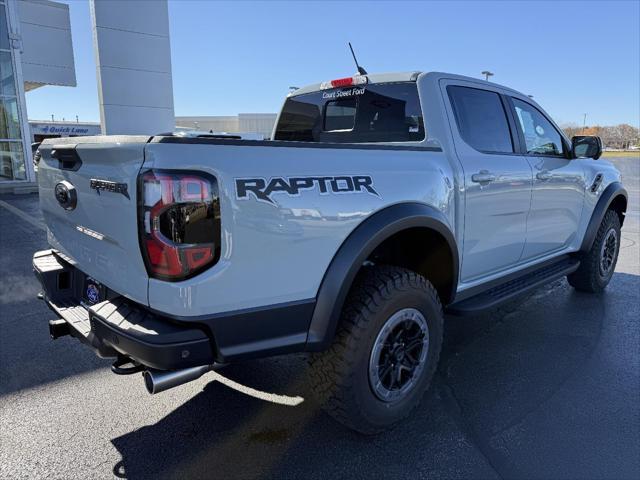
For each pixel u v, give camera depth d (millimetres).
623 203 5090
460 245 3033
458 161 3012
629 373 3350
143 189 1896
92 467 2402
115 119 18516
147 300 2004
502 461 2438
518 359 3562
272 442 2604
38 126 37344
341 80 3752
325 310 2227
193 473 2365
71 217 2586
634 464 2410
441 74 3271
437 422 2771
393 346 2566
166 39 19141
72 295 2875
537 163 3727
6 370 3404
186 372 2078
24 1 22734
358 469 2387
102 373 3377
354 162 2391
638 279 5695
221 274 1944
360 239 2299
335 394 2404
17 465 2406
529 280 3801
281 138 4473
